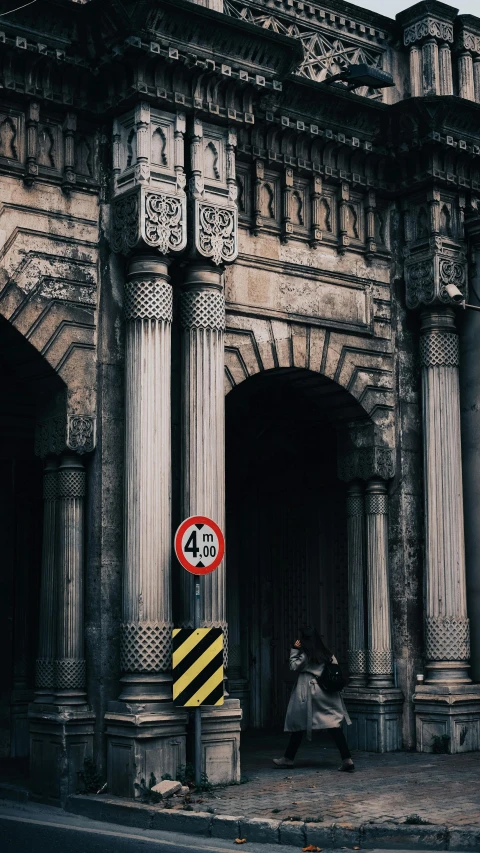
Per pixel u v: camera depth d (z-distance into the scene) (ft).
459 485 49.90
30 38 40.11
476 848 29.86
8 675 51.47
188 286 42.68
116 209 42.09
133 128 41.55
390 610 49.37
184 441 42.09
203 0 45.21
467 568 50.70
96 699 40.01
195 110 42.01
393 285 50.96
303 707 42.91
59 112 42.06
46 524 42.42
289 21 48.73
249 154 46.24
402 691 48.75
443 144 49.06
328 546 57.52
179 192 41.63
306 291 47.80
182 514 41.78
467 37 53.01
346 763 42.09
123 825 36.01
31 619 52.95
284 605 59.62
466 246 51.60
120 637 40.55
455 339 50.90
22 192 40.88
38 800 39.88
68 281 41.57
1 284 40.01
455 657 48.47
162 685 39.58
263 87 43.21
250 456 58.23
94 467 41.42
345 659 55.83
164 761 38.68
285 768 43.42
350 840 31.30
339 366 48.67
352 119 48.44
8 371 47.50
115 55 40.34
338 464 51.01
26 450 53.01
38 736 40.45
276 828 32.09
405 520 49.88
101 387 41.57
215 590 41.29
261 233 46.65
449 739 47.09
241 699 57.98
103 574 40.63
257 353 45.91
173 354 42.91
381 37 51.88
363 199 50.39
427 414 50.37
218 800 36.42
